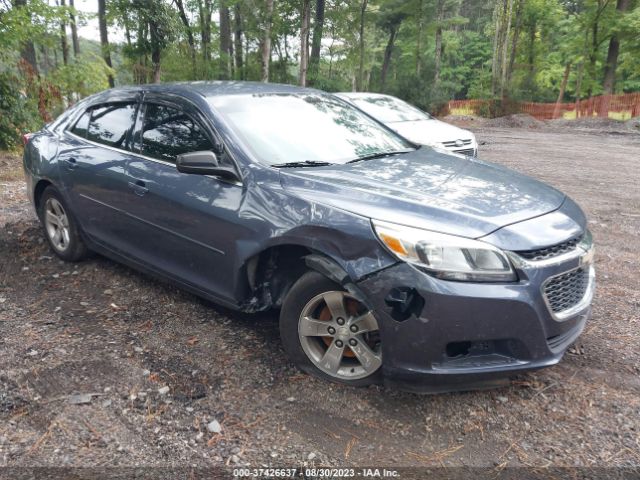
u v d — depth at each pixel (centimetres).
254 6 2191
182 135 375
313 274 299
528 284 264
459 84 5700
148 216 382
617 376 320
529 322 265
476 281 260
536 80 3528
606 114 2533
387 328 269
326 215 289
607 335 371
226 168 335
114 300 416
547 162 1205
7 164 1002
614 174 1040
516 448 259
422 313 260
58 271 472
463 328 259
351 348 295
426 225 269
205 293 363
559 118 2620
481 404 292
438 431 271
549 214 299
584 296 304
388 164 358
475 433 270
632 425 275
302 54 2358
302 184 313
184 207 354
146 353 340
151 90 414
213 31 2795
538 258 271
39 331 366
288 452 254
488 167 383
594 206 765
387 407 289
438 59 3862
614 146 1540
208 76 2755
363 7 3312
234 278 333
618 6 2809
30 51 1683
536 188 338
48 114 1266
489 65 5650
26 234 556
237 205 327
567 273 284
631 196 833
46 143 489
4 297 421
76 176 443
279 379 313
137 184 388
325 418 279
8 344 348
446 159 391
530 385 310
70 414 279
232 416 280
